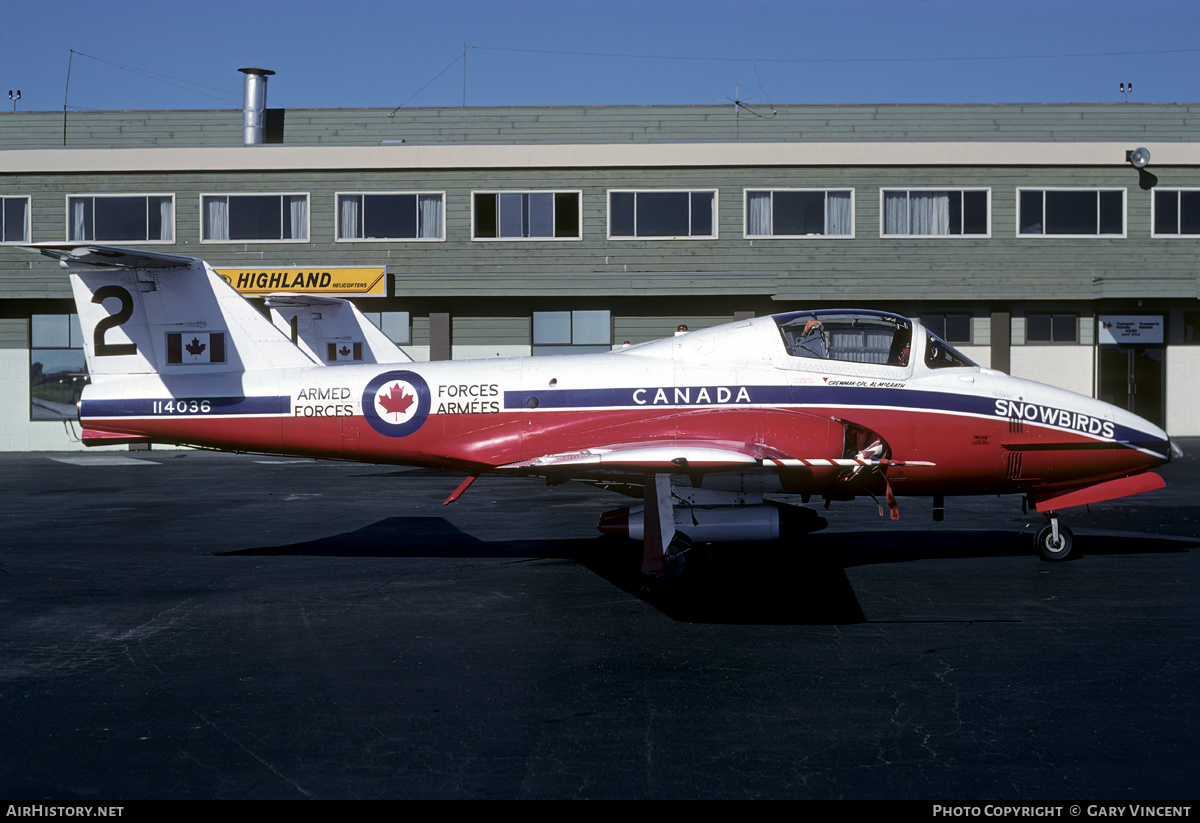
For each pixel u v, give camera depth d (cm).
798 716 464
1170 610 676
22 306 2409
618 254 2372
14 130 2655
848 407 844
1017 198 2344
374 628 639
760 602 714
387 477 1752
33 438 2419
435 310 2417
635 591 755
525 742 432
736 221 2362
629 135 2569
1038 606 691
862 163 2345
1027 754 415
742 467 723
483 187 2375
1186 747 421
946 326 2412
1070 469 862
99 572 841
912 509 1261
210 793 380
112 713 471
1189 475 1619
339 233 2384
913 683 514
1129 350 2408
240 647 592
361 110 2619
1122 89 3203
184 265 902
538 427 859
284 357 910
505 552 941
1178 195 2341
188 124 2670
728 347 867
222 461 2105
